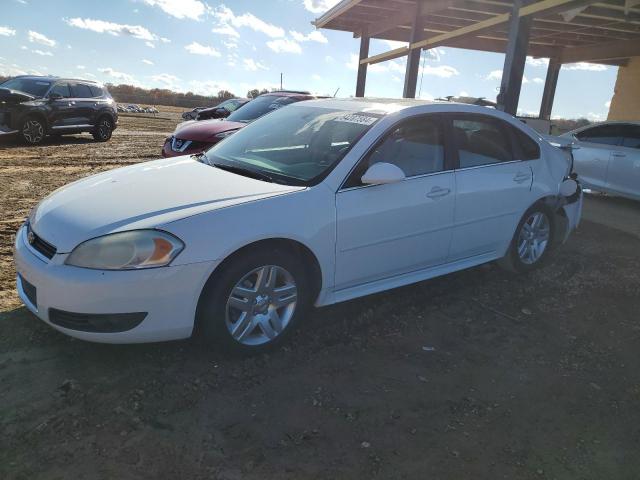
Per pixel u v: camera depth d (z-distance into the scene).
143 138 17.34
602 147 9.66
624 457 2.66
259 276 3.25
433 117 4.20
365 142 3.74
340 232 3.52
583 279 5.15
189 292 2.99
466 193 4.26
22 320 3.62
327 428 2.74
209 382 3.06
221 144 4.59
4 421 2.63
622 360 3.63
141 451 2.49
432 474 2.47
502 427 2.85
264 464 2.46
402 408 2.95
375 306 4.24
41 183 8.74
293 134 4.19
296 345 3.55
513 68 10.82
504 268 5.09
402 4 14.92
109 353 3.28
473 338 3.83
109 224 2.99
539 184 4.89
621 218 8.34
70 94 14.59
